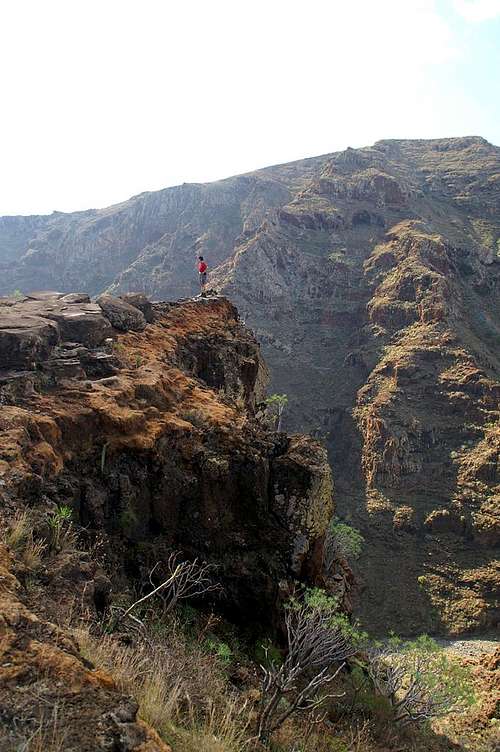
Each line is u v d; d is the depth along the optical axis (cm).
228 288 12000
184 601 793
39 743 277
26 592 471
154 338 1462
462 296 11488
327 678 607
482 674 2197
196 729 423
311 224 13850
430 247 11706
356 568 6300
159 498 859
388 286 11238
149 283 15312
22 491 641
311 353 11438
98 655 417
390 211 13950
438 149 19850
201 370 1659
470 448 7738
